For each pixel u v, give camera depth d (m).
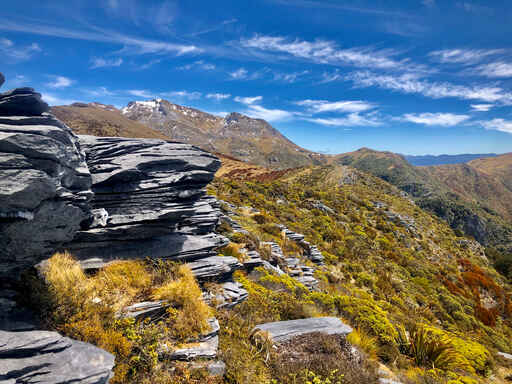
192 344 5.23
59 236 4.52
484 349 10.95
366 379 5.74
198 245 7.48
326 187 71.88
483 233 144.38
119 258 6.11
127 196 6.34
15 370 2.82
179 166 7.18
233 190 31.38
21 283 4.29
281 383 5.15
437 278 30.48
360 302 10.90
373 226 42.06
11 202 3.35
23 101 4.19
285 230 20.34
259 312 7.80
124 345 4.25
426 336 9.03
